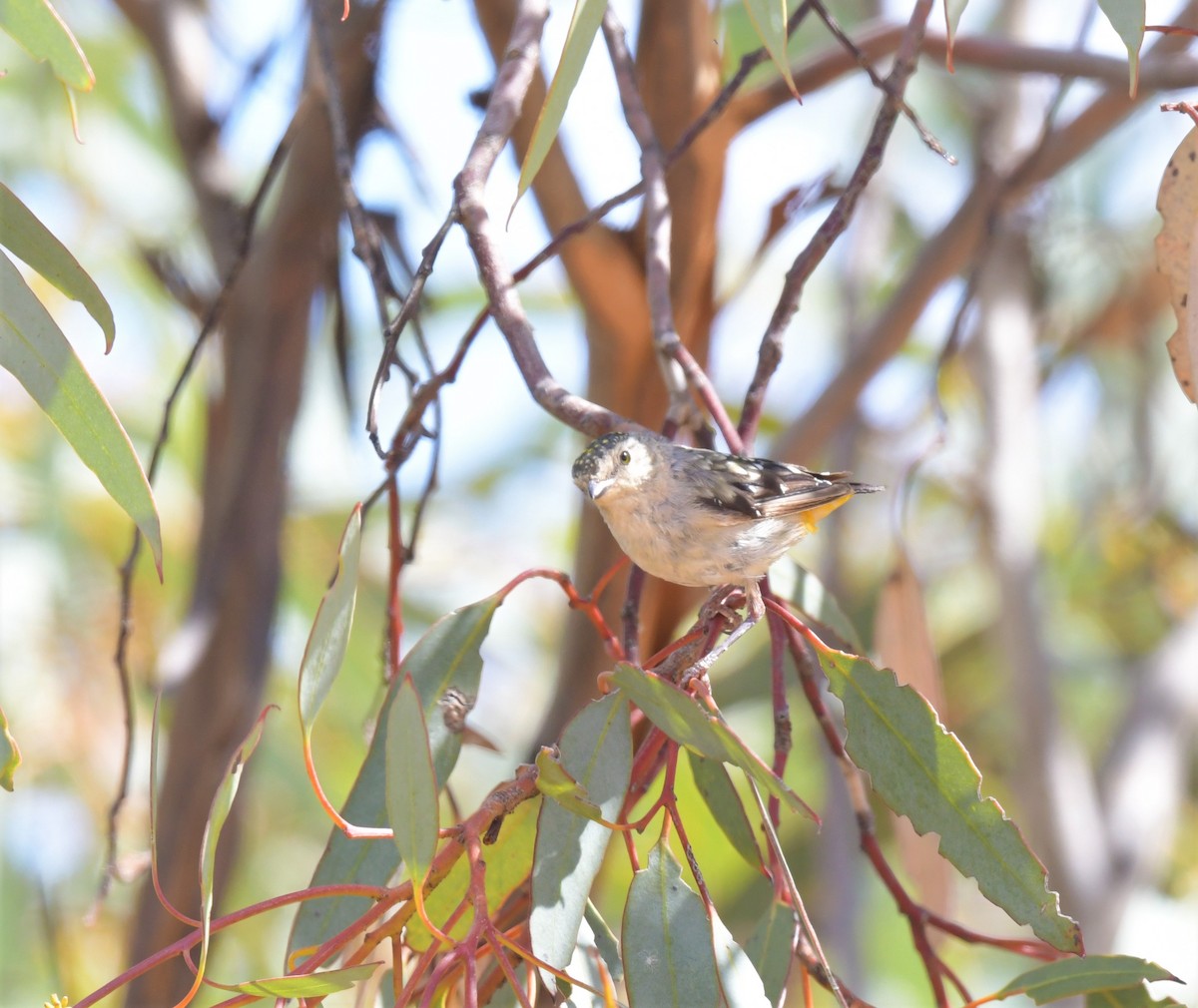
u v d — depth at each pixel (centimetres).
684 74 773
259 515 848
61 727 1116
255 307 862
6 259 514
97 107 1327
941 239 904
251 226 689
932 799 507
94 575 1195
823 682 638
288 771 1313
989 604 1292
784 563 673
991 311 1195
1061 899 1041
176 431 1314
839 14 1259
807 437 938
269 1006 568
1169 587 1414
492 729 1479
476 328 604
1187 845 1338
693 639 560
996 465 1152
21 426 1235
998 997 526
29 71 1288
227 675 830
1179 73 781
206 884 445
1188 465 1414
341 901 545
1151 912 1275
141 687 1152
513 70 576
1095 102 845
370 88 825
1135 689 1180
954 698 1448
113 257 1320
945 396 1409
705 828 1267
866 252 1314
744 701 1215
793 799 434
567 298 1466
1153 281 1328
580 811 465
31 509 1174
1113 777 1110
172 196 1337
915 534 1489
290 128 698
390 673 627
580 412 524
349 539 467
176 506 1277
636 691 480
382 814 556
